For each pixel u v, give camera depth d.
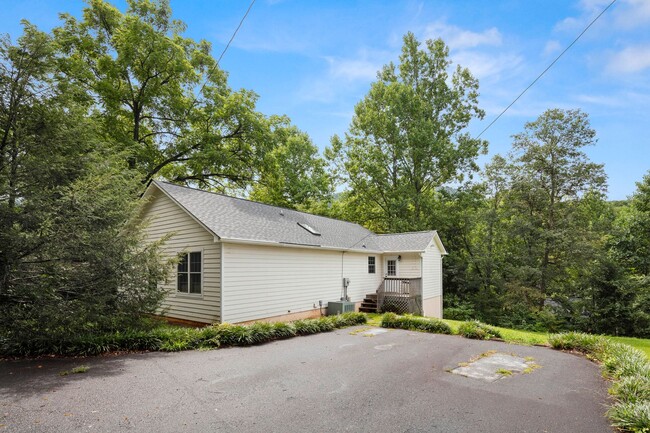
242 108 19.34
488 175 23.66
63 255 6.66
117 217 7.54
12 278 6.49
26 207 6.63
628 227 21.31
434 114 24.58
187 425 3.76
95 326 7.36
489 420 4.08
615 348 7.00
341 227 17.83
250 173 21.39
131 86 17.80
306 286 12.75
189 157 19.55
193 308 10.39
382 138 25.03
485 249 22.95
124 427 3.67
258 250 10.82
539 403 4.64
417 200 23.33
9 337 6.34
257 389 4.96
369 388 5.12
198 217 10.12
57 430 3.54
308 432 3.68
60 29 16.14
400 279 15.48
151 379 5.27
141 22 16.44
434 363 6.61
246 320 10.23
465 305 21.03
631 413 3.93
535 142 20.94
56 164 7.34
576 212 19.83
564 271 20.00
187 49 19.25
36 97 7.38
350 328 10.62
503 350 7.82
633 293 17.91
